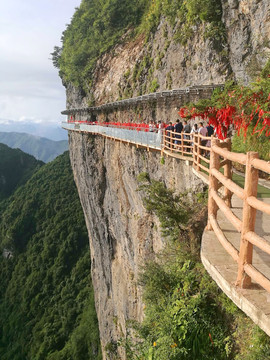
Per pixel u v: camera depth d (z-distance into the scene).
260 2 15.91
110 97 41.81
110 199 32.66
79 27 59.28
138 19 47.66
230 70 19.09
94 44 51.97
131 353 9.77
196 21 22.48
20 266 74.12
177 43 25.91
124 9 49.31
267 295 3.17
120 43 47.50
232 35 18.47
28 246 77.19
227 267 3.83
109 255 35.06
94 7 56.97
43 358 48.09
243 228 3.29
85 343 44.12
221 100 8.60
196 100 19.34
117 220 30.38
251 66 14.23
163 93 21.55
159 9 33.03
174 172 15.20
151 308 9.55
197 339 7.26
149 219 19.41
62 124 60.94
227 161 5.71
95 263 44.38
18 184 126.94
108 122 38.88
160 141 16.98
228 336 6.86
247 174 3.23
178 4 27.28
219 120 8.75
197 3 20.33
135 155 22.30
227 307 7.04
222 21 19.55
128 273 26.48
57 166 95.94
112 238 34.94
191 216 10.98
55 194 83.75
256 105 7.54
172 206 11.22
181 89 19.41
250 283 3.33
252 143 10.01
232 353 6.55
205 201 11.12
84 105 51.25
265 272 3.82
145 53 35.12
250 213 3.21
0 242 83.94
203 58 21.42
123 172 26.25
